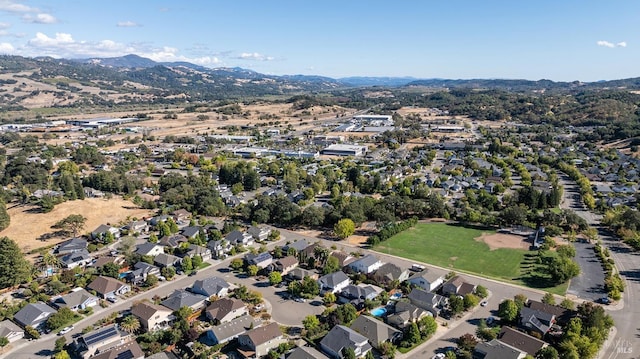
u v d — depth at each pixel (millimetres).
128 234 154750
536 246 139500
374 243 143500
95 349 87188
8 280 114500
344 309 96750
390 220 157125
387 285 114062
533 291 110875
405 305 99312
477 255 135125
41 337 94562
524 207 165750
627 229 145250
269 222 170250
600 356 83625
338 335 87812
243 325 93750
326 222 163875
